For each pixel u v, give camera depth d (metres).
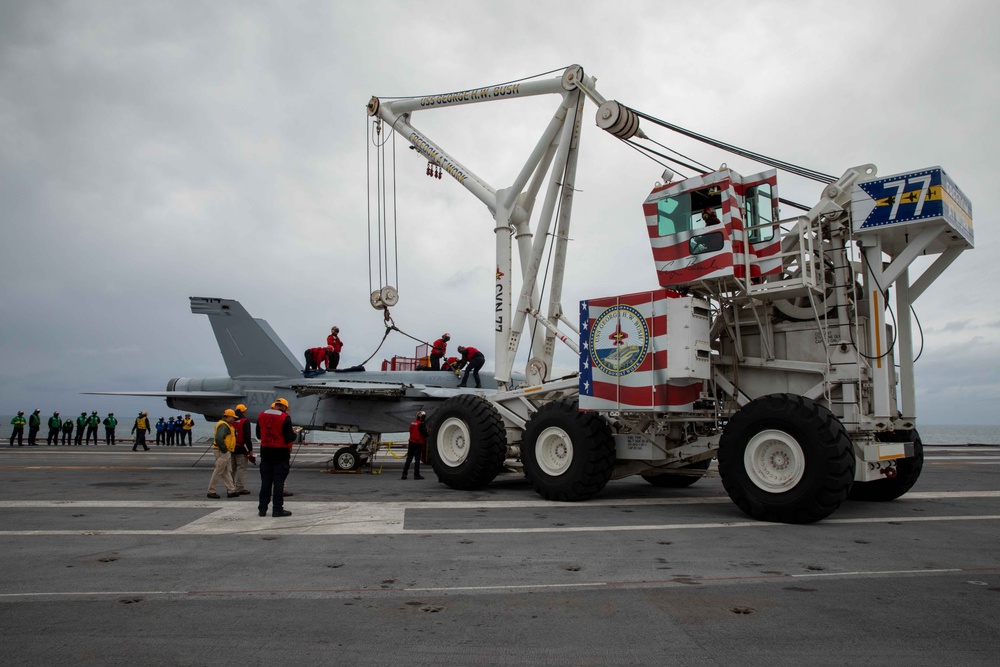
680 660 3.31
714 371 9.04
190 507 8.66
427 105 15.12
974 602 4.27
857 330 8.00
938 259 8.65
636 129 11.42
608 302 9.09
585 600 4.34
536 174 13.76
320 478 13.67
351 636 3.66
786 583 4.75
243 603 4.26
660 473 10.95
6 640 3.57
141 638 3.61
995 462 18.88
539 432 9.64
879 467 8.10
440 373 16.78
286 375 17.41
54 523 7.31
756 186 8.50
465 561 5.45
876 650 3.43
